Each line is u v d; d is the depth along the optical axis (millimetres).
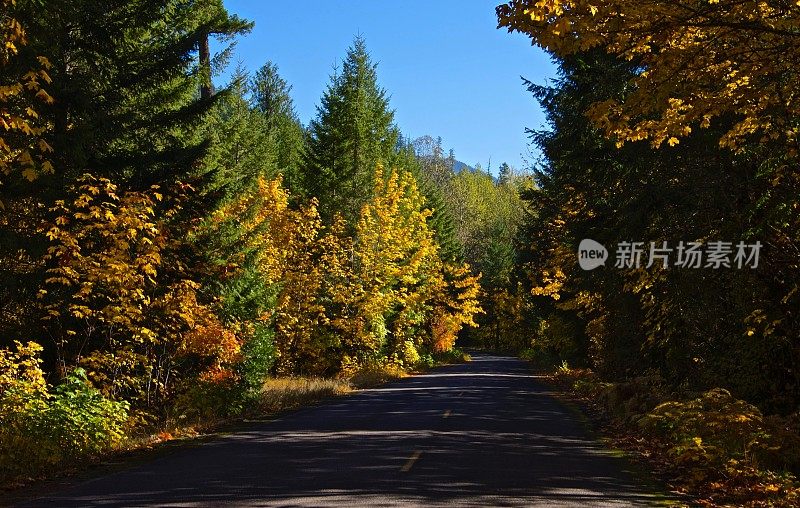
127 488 9031
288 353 34875
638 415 15797
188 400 17531
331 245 37875
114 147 17750
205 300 19234
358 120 48281
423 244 52969
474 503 8094
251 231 24594
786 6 7777
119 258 14719
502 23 7957
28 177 8500
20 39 9312
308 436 14281
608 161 19375
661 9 7688
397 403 22734
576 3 7578
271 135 61719
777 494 8648
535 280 42781
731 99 8945
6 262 15398
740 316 13977
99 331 16672
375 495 8477
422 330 59812
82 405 12773
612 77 16688
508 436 14422
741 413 11219
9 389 12281
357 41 49594
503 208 134750
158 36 23172
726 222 13148
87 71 16891
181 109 18172
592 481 9648
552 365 46000
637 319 21594
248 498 8297
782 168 11234
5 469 10000
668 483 9641
